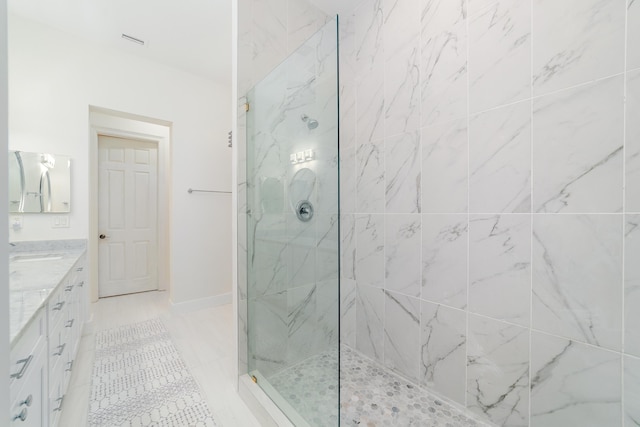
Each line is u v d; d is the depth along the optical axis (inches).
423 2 61.6
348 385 64.6
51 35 87.8
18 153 83.7
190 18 83.0
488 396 51.9
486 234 52.0
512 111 48.2
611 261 39.3
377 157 73.2
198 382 67.0
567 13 42.2
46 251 86.6
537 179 45.7
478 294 53.2
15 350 32.2
